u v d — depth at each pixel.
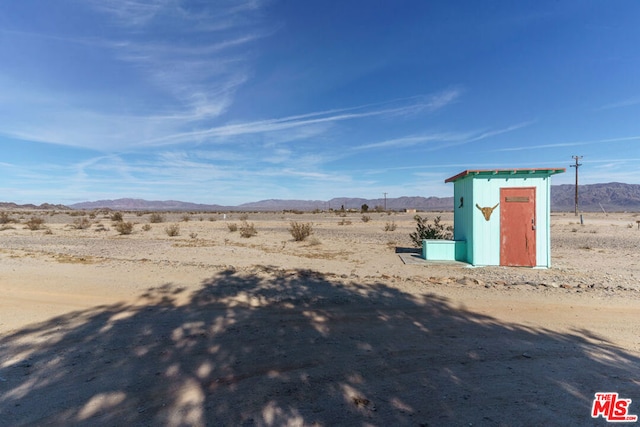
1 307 6.54
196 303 6.76
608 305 6.70
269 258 12.87
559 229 30.11
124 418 3.13
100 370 4.05
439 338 5.04
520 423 3.05
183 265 10.66
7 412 3.23
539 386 3.69
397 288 7.88
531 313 6.21
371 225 36.62
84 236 22.86
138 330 5.34
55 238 21.25
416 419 3.09
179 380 3.81
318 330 5.34
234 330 5.33
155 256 13.24
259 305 6.62
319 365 4.16
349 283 8.34
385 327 5.48
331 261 12.19
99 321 5.76
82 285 8.10
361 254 14.05
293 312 6.20
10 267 10.27
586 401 3.41
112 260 11.73
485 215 11.32
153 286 7.99
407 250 15.31
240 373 3.96
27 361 4.30
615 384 3.75
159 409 3.26
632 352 4.63
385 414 3.17
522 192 11.20
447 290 7.74
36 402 3.40
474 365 4.18
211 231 27.84
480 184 11.38
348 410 3.23
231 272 9.55
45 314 6.14
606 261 12.73
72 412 3.23
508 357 4.42
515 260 11.17
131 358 4.37
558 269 10.84
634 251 15.77
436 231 15.83
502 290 7.77
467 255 12.02
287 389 3.61
